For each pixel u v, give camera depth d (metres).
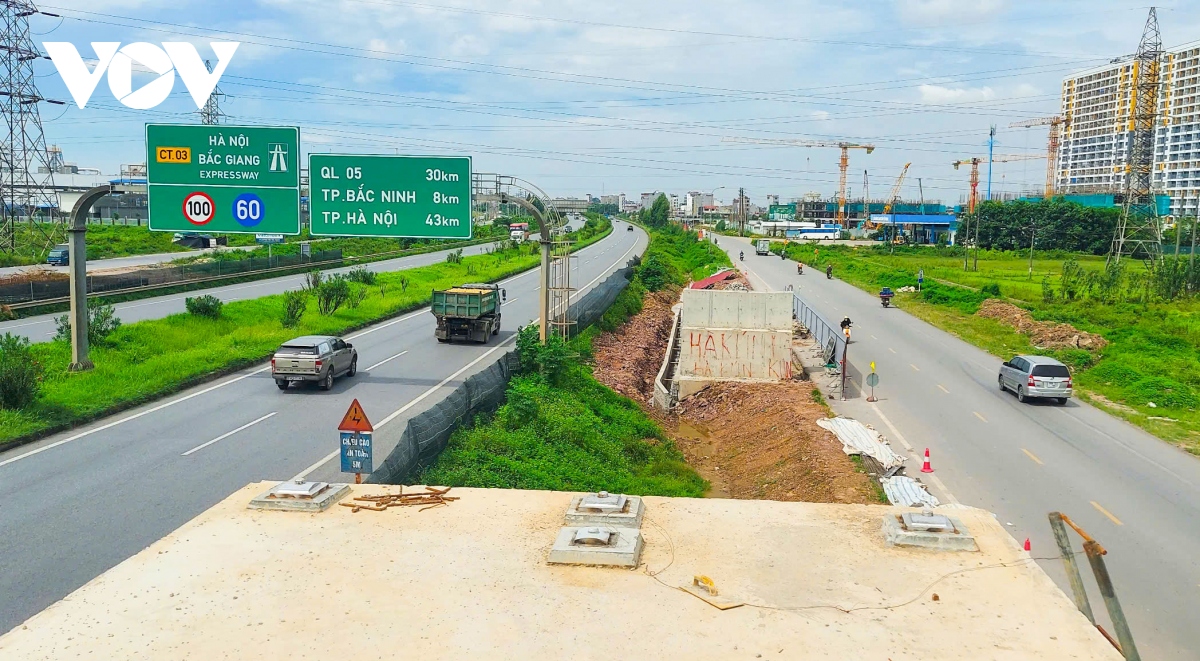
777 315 34.16
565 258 38.41
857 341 45.47
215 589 9.39
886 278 76.69
